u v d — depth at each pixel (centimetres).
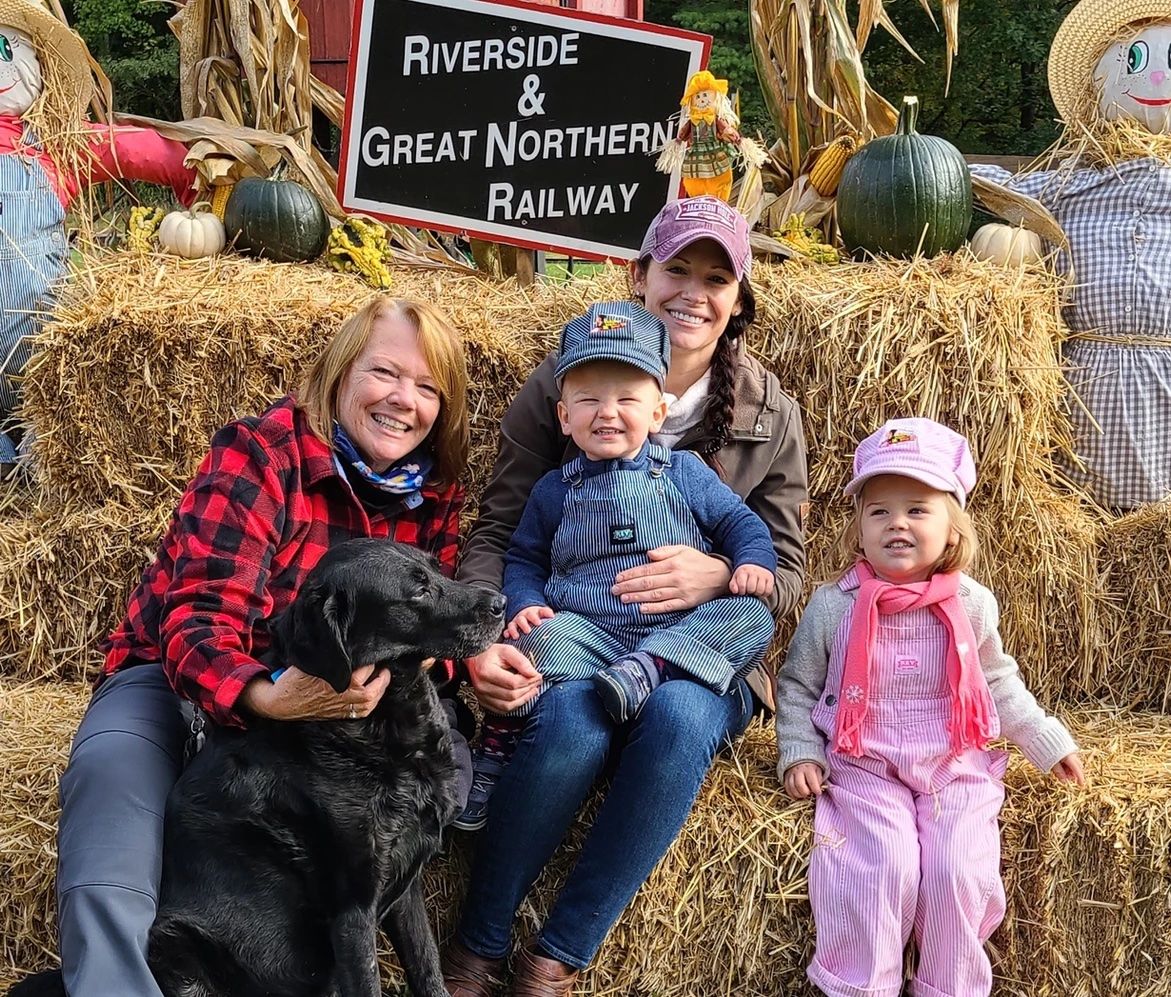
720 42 1589
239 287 354
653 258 304
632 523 281
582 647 273
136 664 261
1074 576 340
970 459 285
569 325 291
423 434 271
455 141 387
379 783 223
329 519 261
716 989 268
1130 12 397
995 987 269
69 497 346
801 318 338
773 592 279
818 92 439
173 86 1538
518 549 296
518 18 377
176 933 215
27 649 342
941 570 281
